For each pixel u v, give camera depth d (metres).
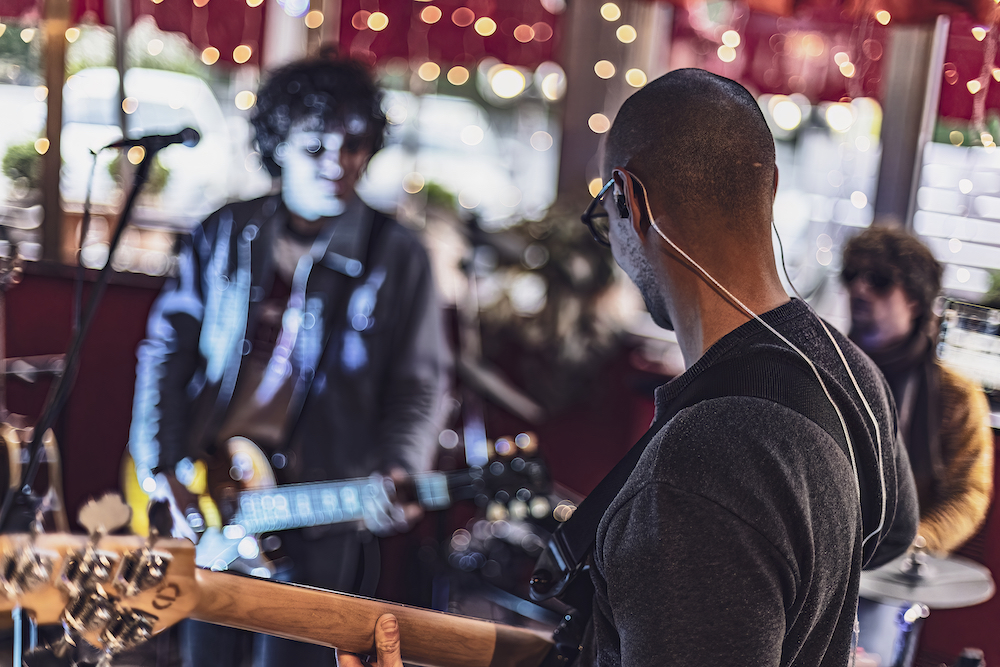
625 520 0.77
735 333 0.83
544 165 3.58
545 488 2.00
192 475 1.88
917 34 2.61
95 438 2.96
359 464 1.94
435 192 3.59
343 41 3.38
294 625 1.02
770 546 0.72
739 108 0.85
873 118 2.80
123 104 3.15
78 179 3.14
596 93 3.29
